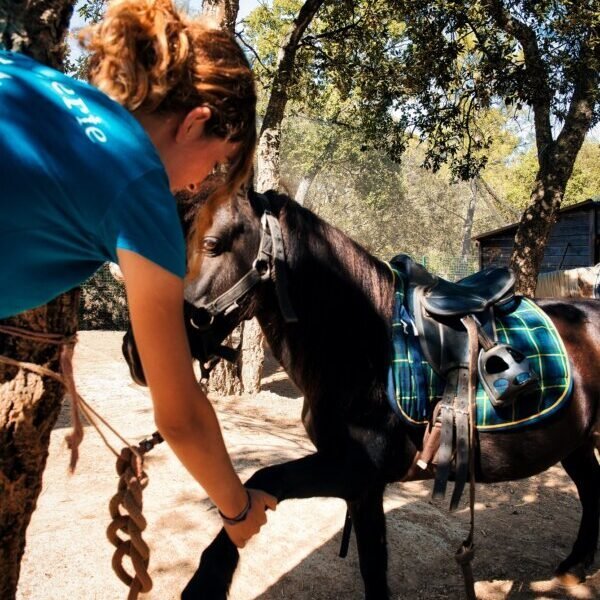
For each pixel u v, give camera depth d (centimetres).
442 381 234
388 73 938
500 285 256
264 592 296
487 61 862
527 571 330
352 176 3291
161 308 95
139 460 129
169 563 308
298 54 938
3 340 129
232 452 476
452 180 1007
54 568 295
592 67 819
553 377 252
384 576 254
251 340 766
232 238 210
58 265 104
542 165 884
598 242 1359
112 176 95
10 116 96
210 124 115
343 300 224
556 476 472
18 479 138
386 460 228
